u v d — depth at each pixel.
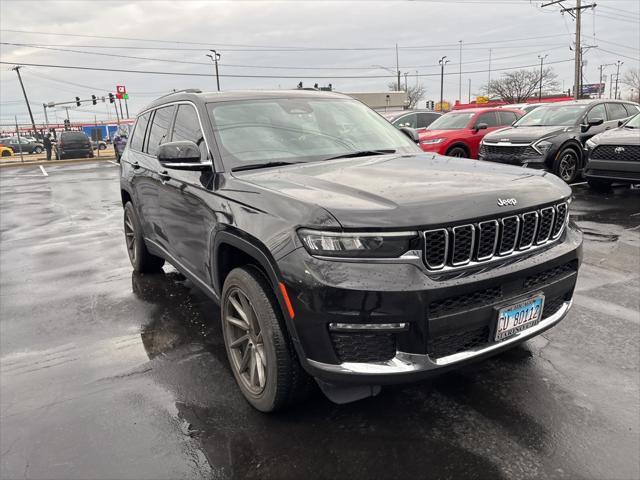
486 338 2.49
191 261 3.70
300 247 2.31
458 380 3.08
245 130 3.48
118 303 4.69
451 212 2.32
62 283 5.40
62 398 3.07
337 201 2.38
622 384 2.99
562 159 10.10
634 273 4.97
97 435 2.69
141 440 2.63
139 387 3.17
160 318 4.29
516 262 2.53
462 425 2.65
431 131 12.66
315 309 2.25
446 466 2.35
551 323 2.80
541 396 2.88
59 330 4.13
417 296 2.20
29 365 3.53
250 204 2.71
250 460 2.45
